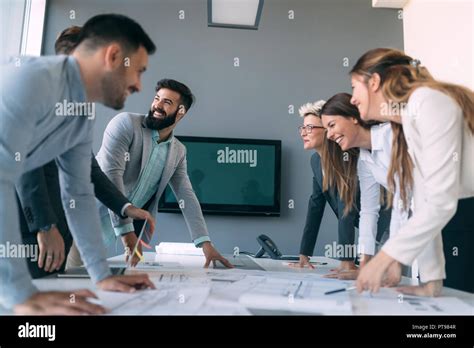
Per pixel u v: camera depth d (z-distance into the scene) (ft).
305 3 12.30
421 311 2.31
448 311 2.32
